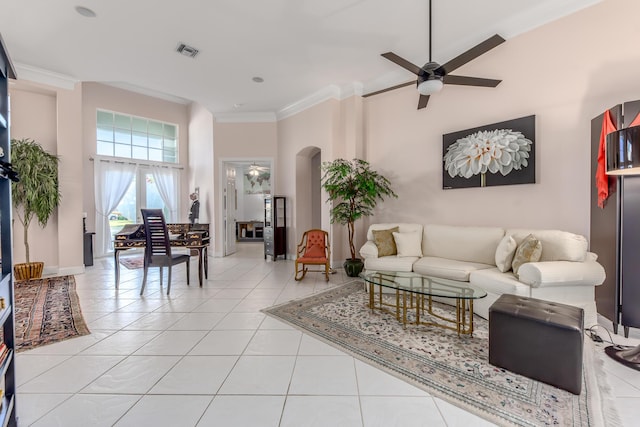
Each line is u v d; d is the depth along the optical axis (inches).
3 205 56.7
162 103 299.9
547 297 98.8
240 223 385.1
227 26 133.0
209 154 271.4
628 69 106.0
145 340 95.2
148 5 118.3
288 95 216.7
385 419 59.7
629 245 93.3
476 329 103.2
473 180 146.9
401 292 140.6
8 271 56.7
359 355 85.2
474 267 126.0
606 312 102.0
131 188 276.7
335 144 204.1
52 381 72.7
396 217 183.9
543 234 114.5
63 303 131.6
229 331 102.2
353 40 145.1
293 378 74.2
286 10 122.7
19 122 176.4
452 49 150.5
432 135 166.1
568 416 59.6
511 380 72.6
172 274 191.8
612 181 98.2
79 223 191.9
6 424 54.7
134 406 63.9
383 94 189.5
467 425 57.7
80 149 191.0
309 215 251.0
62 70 173.9
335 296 142.8
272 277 183.3
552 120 123.2
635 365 76.8
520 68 131.1
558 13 120.0
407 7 121.9
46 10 120.5
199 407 63.6
